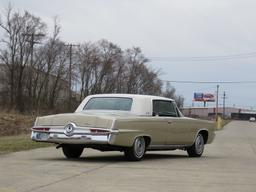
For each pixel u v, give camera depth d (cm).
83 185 973
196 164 1409
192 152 1675
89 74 9819
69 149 1490
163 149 1552
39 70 8388
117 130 1340
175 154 1769
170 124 1539
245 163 1490
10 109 6569
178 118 1582
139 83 11156
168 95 12938
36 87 8444
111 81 10312
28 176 1074
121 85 10638
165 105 1561
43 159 1447
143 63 11194
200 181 1065
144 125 1436
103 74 10006
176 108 1603
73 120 1370
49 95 8650
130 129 1385
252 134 4297
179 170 1247
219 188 979
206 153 1897
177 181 1055
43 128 1409
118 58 10488
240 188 986
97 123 1343
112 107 1484
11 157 1498
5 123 3909
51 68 8556
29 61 8144
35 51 8350
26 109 7281
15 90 7731
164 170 1235
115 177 1090
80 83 9744
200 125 1684
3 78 7969
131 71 10900
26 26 9969
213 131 1762
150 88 11375
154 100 1520
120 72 10606
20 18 10312
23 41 7912
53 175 1097
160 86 11894
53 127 1395
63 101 8738
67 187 945
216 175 1170
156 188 959
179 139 1587
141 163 1384
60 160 1424
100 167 1261
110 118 1343
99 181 1027
